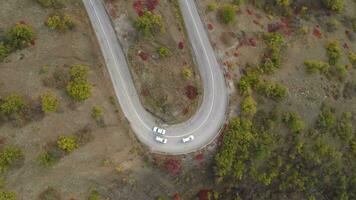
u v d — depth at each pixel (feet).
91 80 310.65
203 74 340.18
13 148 282.15
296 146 350.23
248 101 332.80
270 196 360.28
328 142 365.20
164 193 327.47
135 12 331.77
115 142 306.55
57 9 318.65
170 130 322.14
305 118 355.97
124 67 322.75
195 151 321.93
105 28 327.06
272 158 347.56
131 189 313.94
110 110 310.86
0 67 295.89
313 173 364.99
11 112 284.00
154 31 327.06
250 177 341.62
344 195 379.76
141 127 317.01
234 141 324.80
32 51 303.89
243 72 348.18
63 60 307.99
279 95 344.28
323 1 406.41
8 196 277.44
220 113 333.21
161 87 321.73
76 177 296.92
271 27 376.07
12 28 298.15
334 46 385.50
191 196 339.98
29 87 296.30
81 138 296.10
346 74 383.24
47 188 289.53
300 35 383.24
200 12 352.49
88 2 329.11
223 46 349.20
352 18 415.85
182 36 341.62
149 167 314.76
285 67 364.17
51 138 292.20
